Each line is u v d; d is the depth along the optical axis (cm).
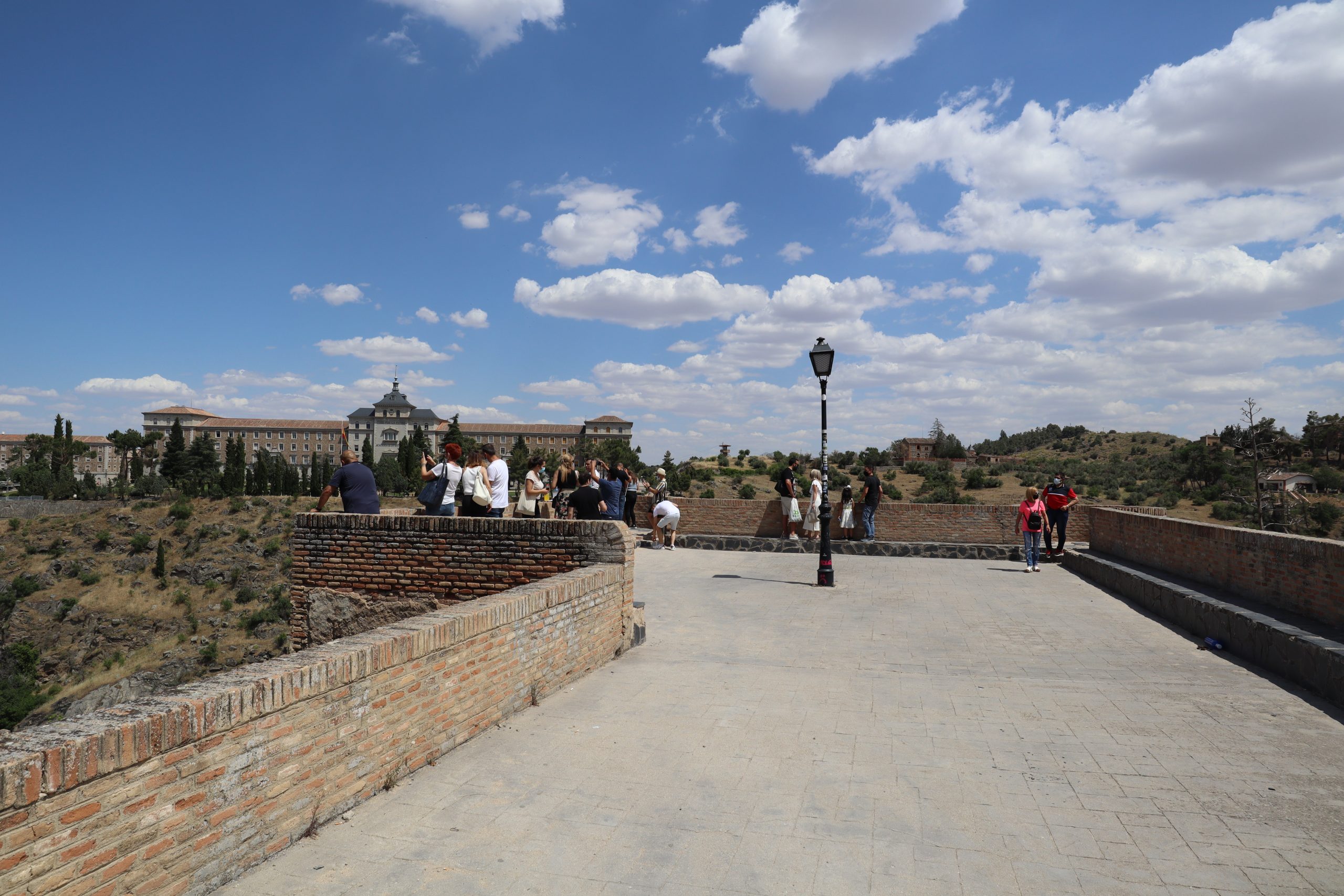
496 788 489
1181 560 1223
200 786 347
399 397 18088
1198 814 449
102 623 8638
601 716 654
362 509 1123
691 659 899
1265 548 947
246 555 9988
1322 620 819
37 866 276
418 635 516
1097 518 1705
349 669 448
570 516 1453
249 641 8300
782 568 1694
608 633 886
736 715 660
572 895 358
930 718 655
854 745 580
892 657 906
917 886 368
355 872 377
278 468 12656
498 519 1020
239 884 363
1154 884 367
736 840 418
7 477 16088
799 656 914
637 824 438
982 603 1273
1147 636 1017
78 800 292
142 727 319
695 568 1691
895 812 456
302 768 411
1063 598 1323
